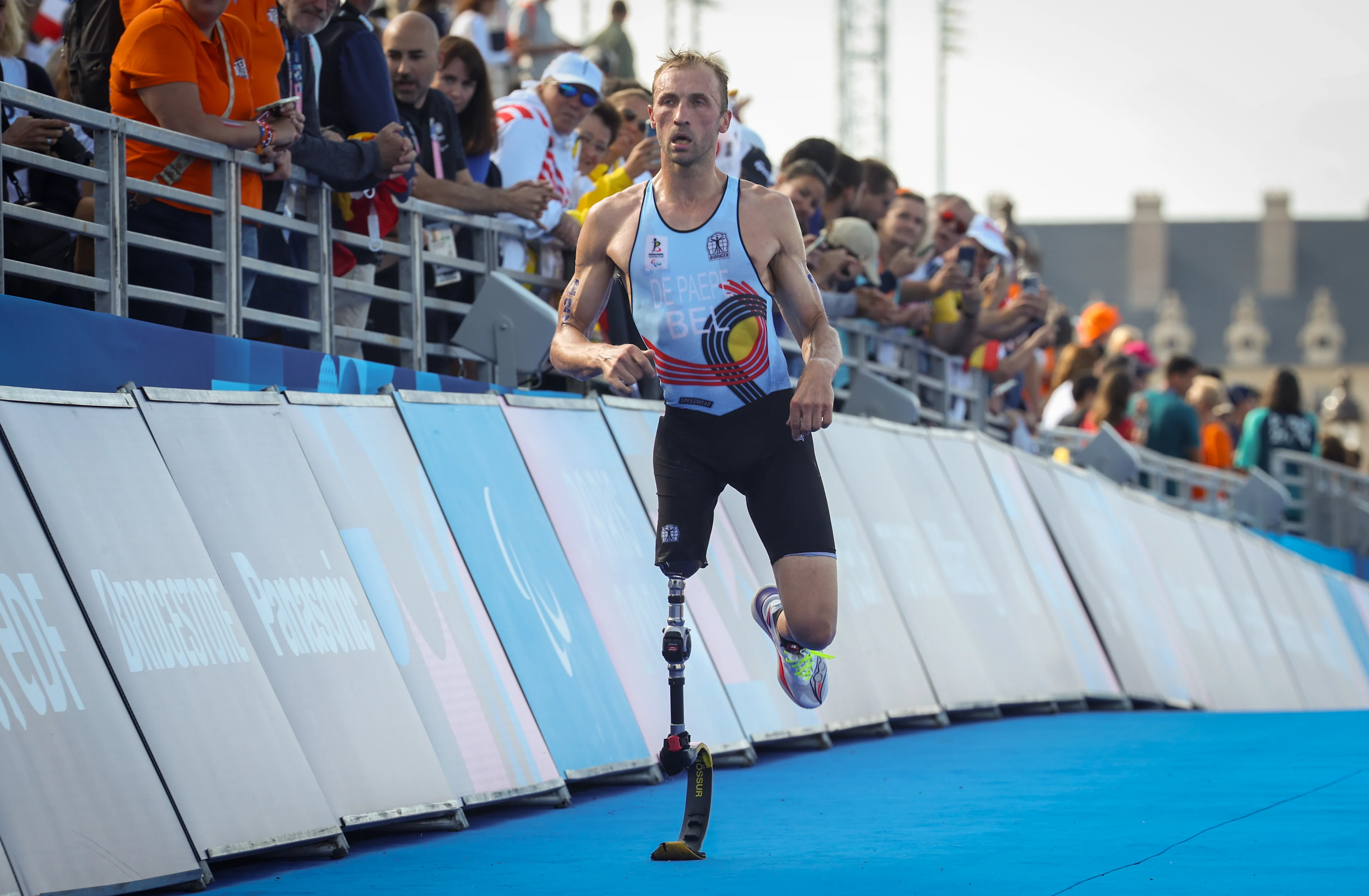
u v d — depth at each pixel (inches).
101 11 421.7
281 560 367.9
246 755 327.0
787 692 327.0
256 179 432.1
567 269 589.9
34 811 279.4
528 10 1088.2
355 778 352.8
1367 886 256.5
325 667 363.6
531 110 582.2
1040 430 1023.6
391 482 419.5
